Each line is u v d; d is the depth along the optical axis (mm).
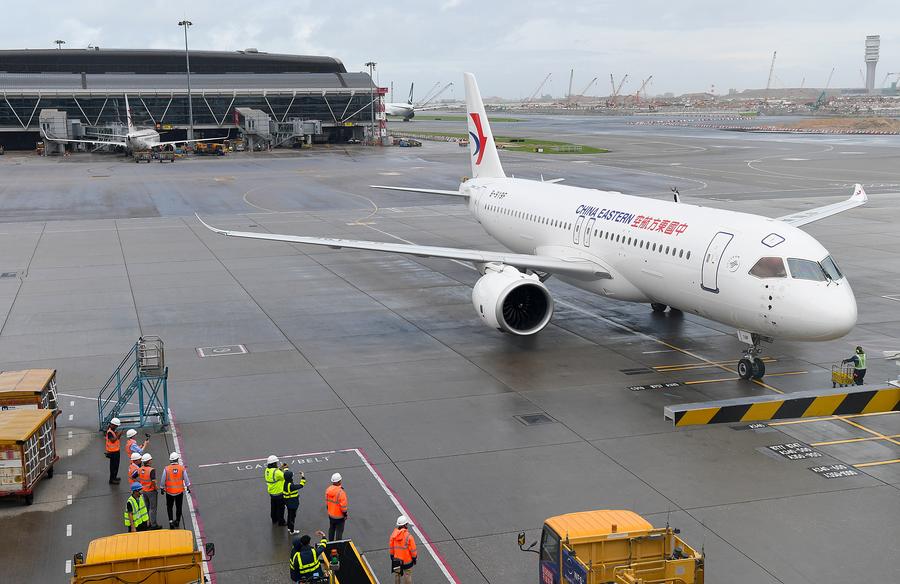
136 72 184500
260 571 18812
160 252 58031
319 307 43312
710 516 21156
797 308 27828
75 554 17766
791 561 19062
